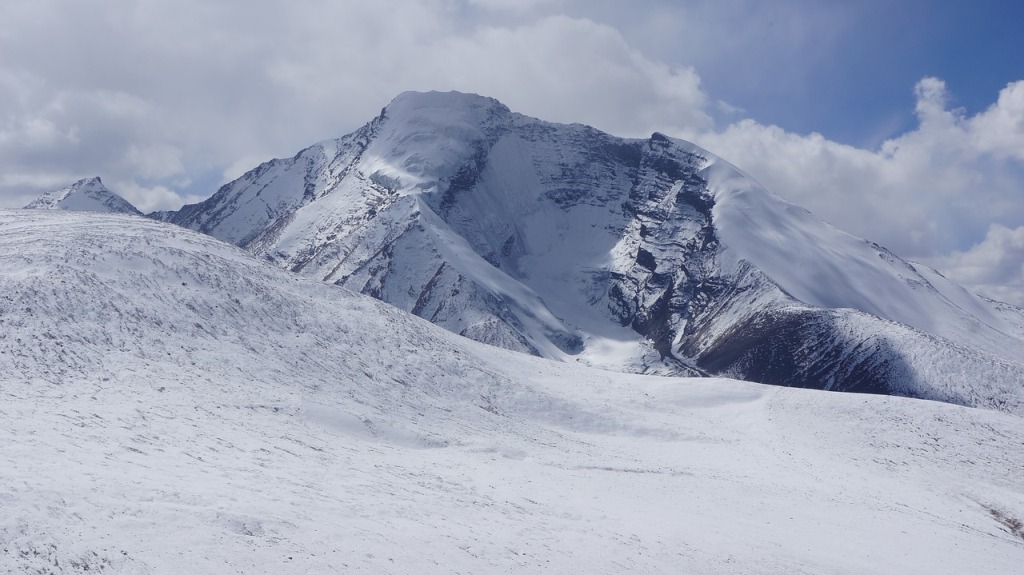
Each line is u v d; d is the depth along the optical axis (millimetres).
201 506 17234
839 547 29422
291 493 20594
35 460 17547
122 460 19859
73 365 31875
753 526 30547
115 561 13672
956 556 31531
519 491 29406
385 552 17516
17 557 12750
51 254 43188
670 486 36625
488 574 17875
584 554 21219
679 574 21453
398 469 28922
